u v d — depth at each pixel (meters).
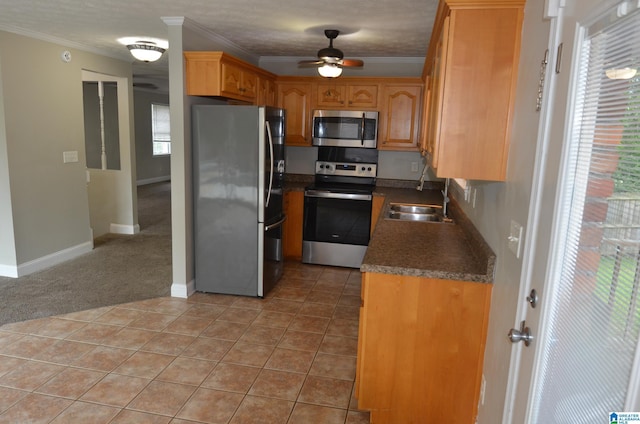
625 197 0.92
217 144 3.74
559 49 1.36
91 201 6.04
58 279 4.27
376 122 4.87
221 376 2.71
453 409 2.20
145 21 3.59
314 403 2.47
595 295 1.04
